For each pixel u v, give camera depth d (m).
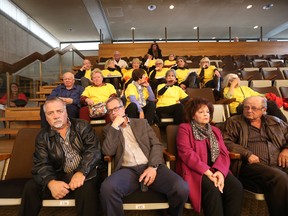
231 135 1.88
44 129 1.67
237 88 2.89
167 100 2.89
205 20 9.29
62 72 5.76
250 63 5.77
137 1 7.62
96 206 1.42
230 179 1.51
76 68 5.90
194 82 3.76
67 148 1.63
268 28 10.30
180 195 1.38
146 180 1.48
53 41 10.30
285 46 7.75
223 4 7.97
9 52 6.88
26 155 1.79
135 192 1.47
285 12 8.68
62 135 1.66
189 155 1.60
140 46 7.75
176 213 1.43
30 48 8.23
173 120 2.81
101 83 2.98
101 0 7.48
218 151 1.67
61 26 9.20
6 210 1.80
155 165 1.57
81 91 3.01
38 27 8.92
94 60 8.32
